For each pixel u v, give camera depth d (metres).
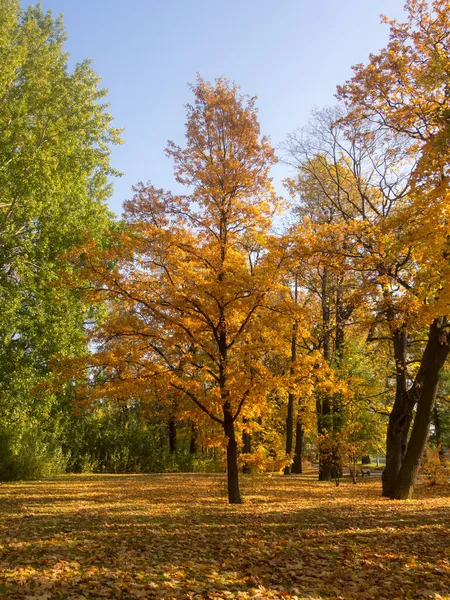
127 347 12.02
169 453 31.12
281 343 12.62
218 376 13.03
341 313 22.23
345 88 14.37
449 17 12.40
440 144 8.86
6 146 18.20
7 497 14.05
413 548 7.32
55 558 6.44
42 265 19.20
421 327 15.27
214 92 13.80
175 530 8.81
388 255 12.84
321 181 21.34
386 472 15.77
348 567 6.37
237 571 6.19
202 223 12.96
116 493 15.42
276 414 26.81
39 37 21.91
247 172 12.91
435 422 28.91
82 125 20.67
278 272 11.96
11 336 19.42
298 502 13.38
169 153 13.33
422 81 10.79
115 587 5.29
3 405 18.95
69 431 27.78
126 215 12.91
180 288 12.12
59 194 18.89
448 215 9.98
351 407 20.16
